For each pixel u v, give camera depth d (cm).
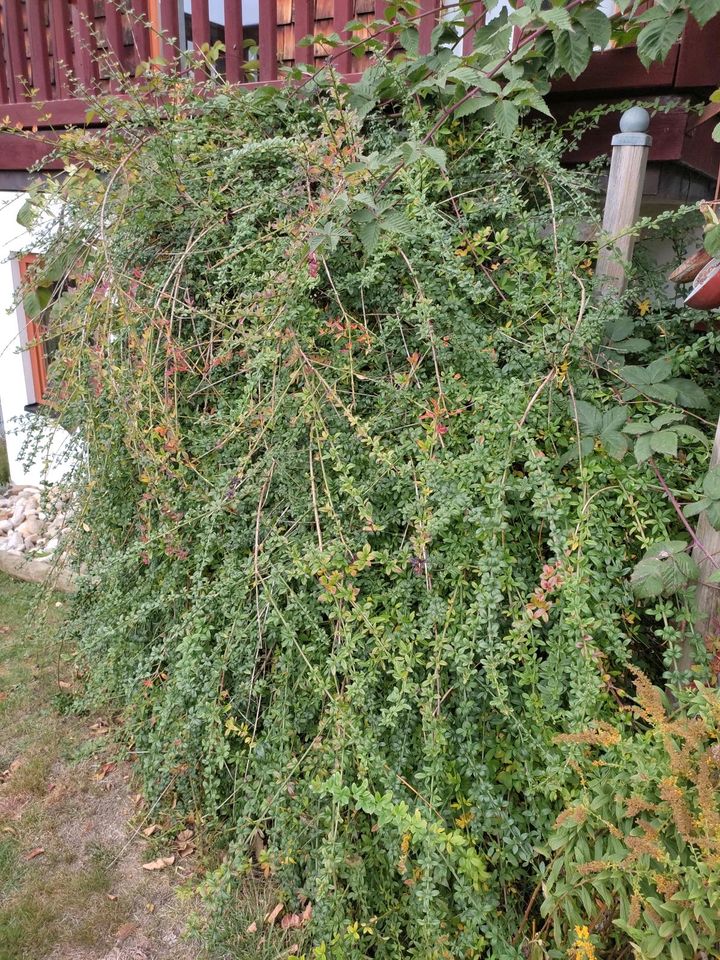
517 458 197
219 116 286
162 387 263
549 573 169
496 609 183
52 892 230
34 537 451
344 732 187
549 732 177
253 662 217
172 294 263
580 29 231
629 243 232
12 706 316
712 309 221
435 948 170
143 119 277
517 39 278
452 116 250
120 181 283
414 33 270
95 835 251
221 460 252
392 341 229
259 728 235
